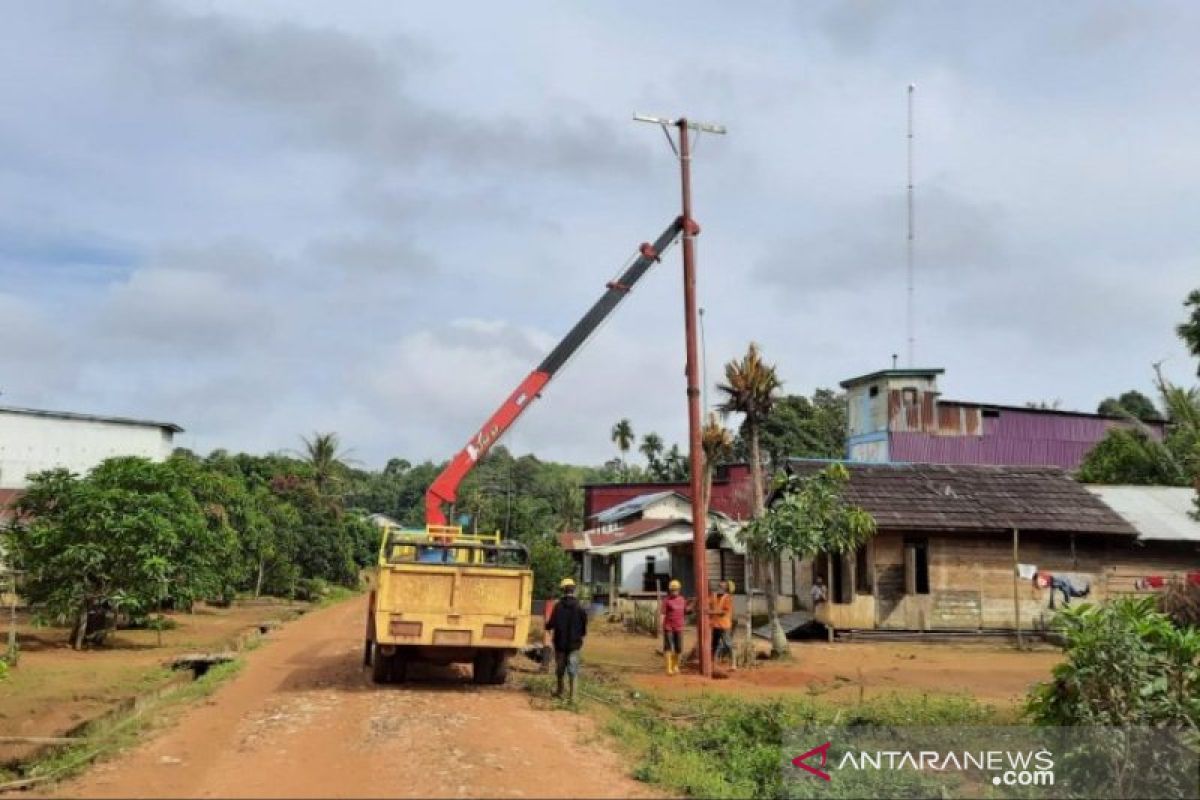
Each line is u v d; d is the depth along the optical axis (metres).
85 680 17.86
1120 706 9.48
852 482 29.84
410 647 15.61
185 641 25.48
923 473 31.27
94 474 23.89
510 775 9.40
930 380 46.66
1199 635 10.23
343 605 46.19
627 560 46.84
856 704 14.60
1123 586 29.52
